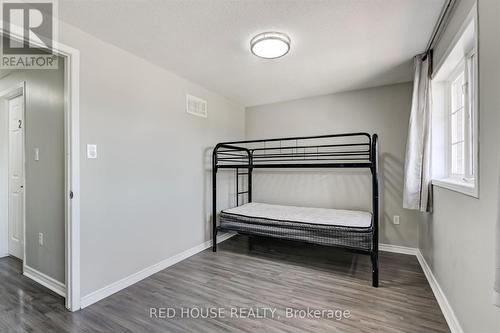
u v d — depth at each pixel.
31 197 2.50
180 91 3.04
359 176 3.50
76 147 1.98
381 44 2.22
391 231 3.31
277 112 4.14
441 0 1.63
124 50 2.36
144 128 2.57
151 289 2.33
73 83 1.95
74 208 1.97
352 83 3.25
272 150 4.17
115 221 2.29
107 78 2.21
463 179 1.88
